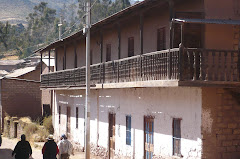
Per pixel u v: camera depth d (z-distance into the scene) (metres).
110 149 20.77
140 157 17.30
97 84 20.02
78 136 25.53
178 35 14.20
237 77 13.12
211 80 12.84
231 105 13.62
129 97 18.52
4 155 23.89
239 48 14.14
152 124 16.45
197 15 13.92
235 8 14.27
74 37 23.77
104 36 22.95
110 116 20.89
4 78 37.75
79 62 27.08
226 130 13.52
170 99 15.08
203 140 13.22
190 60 12.88
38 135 29.84
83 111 24.64
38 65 44.84
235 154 13.59
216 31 13.98
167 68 13.43
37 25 121.75
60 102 30.08
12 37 113.06
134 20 18.44
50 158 15.80
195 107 13.59
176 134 14.75
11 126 35.12
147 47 17.94
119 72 17.81
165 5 15.20
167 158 15.09
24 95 38.50
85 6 18.36
